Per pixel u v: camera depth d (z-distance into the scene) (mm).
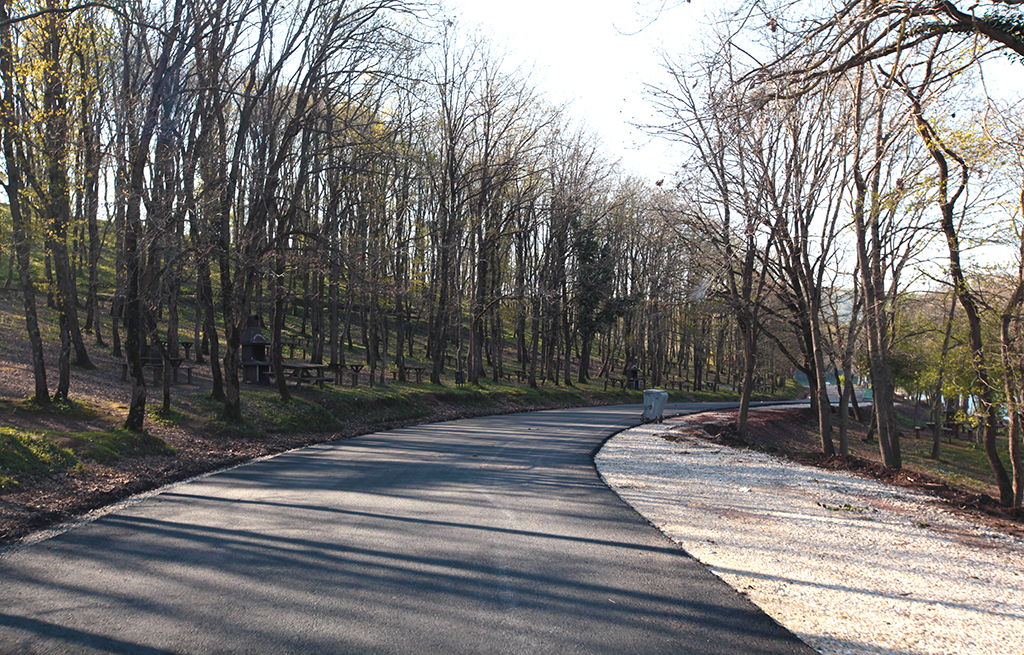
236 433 15547
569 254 42000
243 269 16609
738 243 19594
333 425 19562
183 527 7602
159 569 6020
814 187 18047
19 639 4414
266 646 4402
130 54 16000
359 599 5359
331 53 16969
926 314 29984
